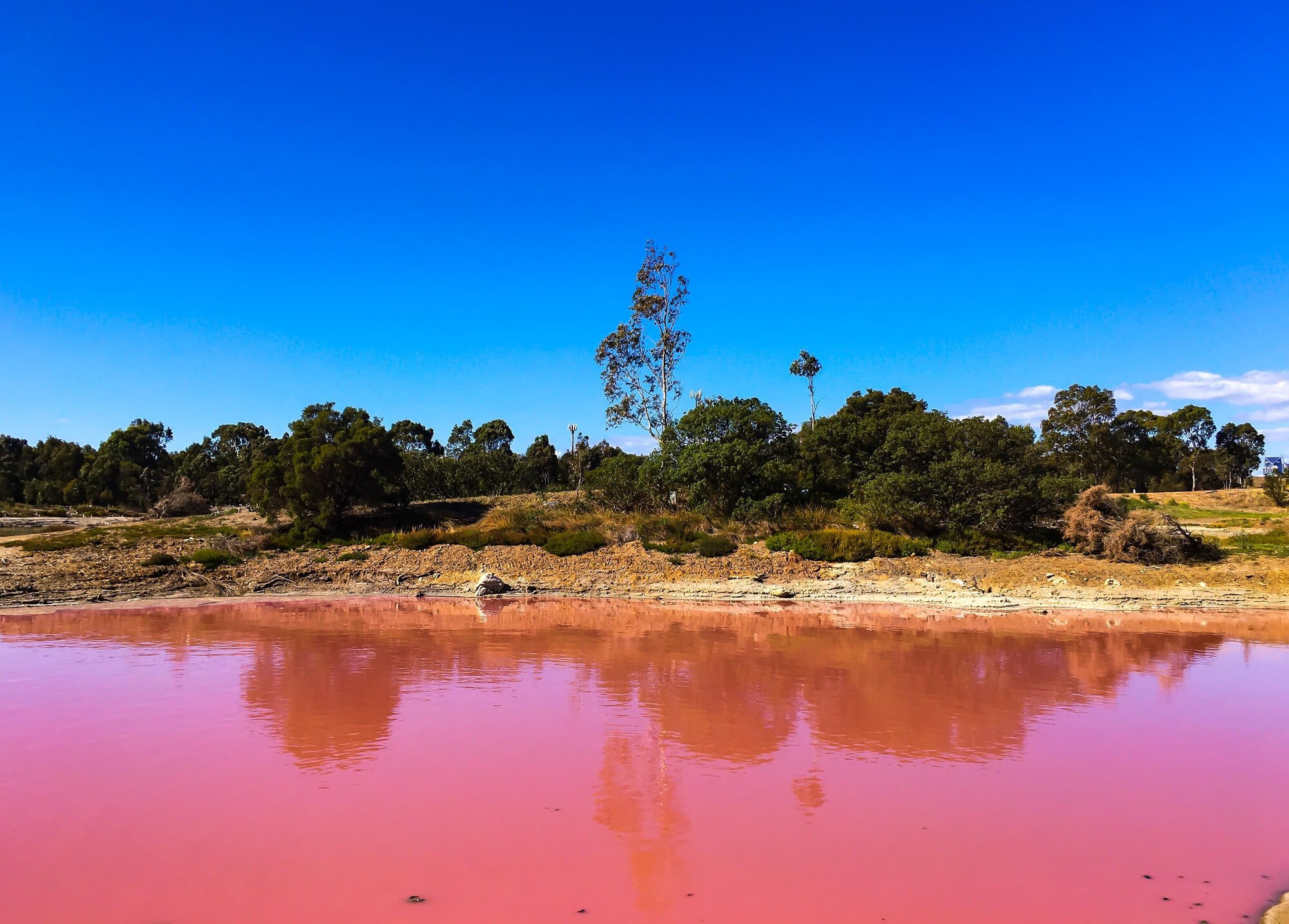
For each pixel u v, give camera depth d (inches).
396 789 324.2
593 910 230.1
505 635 706.8
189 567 1075.3
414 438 2935.5
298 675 534.9
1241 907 236.5
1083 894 243.6
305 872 251.3
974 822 298.2
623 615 852.6
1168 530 1073.5
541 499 1605.6
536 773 344.8
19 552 1156.5
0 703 455.2
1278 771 357.1
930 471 1189.1
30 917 221.9
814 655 620.4
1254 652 644.7
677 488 1348.4
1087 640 701.9
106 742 383.2
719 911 230.5
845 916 229.0
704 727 418.3
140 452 3587.6
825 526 1246.3
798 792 327.0
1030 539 1163.9
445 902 233.5
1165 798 323.9
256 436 3324.3
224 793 317.4
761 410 1376.7
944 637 716.7
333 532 1280.8
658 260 1684.3
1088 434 3110.2
